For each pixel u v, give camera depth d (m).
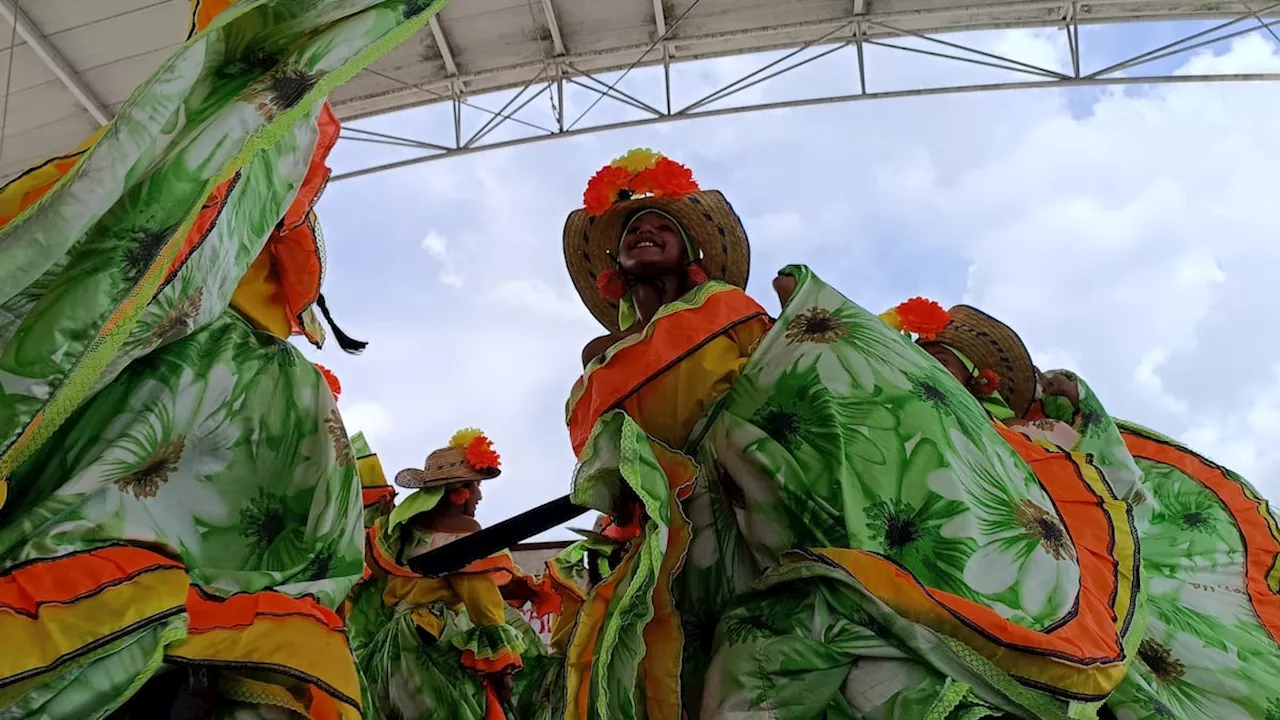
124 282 1.09
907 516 1.49
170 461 1.29
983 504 1.54
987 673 1.33
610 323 2.53
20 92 7.82
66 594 1.06
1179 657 1.87
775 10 8.59
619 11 8.65
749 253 2.21
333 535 1.40
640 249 2.07
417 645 3.33
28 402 1.05
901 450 1.55
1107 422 2.32
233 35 1.24
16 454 1.06
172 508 1.28
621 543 2.42
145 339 1.22
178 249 1.13
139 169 1.08
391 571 3.46
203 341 1.36
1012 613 1.42
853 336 1.70
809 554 1.46
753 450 1.60
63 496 1.14
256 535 1.36
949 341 2.72
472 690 3.33
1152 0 7.98
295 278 1.59
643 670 1.57
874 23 8.51
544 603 3.98
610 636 1.44
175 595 1.14
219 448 1.34
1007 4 8.23
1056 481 1.80
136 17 7.45
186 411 1.30
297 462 1.42
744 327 1.85
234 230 1.29
